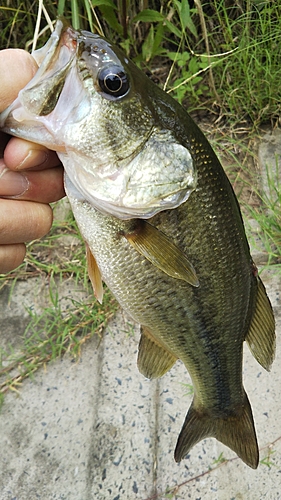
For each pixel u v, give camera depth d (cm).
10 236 19
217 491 27
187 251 20
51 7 44
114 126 18
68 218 38
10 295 36
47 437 30
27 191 19
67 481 28
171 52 45
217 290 21
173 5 44
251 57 43
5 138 19
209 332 22
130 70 18
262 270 34
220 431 25
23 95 17
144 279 21
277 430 29
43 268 37
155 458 29
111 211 19
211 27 46
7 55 17
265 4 42
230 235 21
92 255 21
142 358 24
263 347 24
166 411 30
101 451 29
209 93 45
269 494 27
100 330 34
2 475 29
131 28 46
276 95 43
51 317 35
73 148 18
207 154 20
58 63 17
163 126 19
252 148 43
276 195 39
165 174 19
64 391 32
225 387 24
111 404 31
